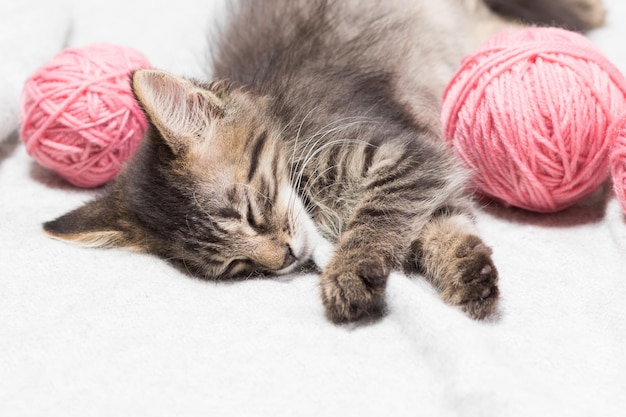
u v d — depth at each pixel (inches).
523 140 18.6
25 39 25.1
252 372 16.3
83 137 21.0
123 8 29.5
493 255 18.8
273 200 19.3
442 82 22.7
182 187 18.9
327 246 19.4
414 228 18.9
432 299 17.3
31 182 22.6
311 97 20.5
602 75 18.8
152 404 15.8
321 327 17.3
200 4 29.3
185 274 19.0
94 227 19.6
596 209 20.0
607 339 16.6
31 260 19.3
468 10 25.1
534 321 17.1
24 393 16.2
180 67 25.0
